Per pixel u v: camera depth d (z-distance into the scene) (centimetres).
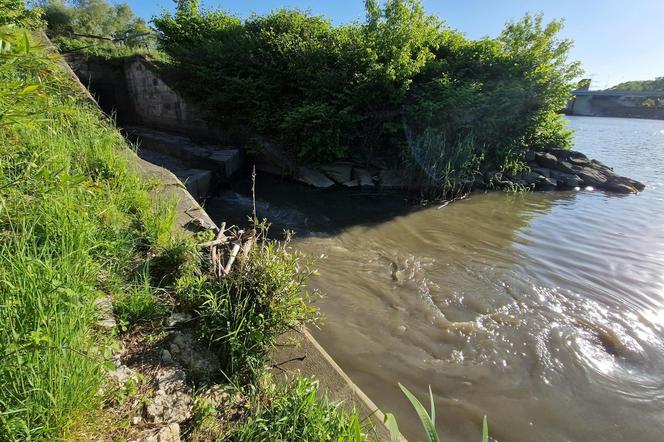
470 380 335
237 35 1184
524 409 307
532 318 430
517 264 569
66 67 617
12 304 162
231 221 715
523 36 1102
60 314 167
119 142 501
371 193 962
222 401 200
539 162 1159
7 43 170
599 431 291
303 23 1137
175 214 349
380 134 1048
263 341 232
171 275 274
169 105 1266
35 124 214
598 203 917
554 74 1074
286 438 174
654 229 730
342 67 1034
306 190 976
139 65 1291
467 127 995
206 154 982
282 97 1106
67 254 204
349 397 236
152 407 180
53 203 238
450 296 473
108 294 235
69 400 151
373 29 1113
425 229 720
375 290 482
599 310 450
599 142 2280
